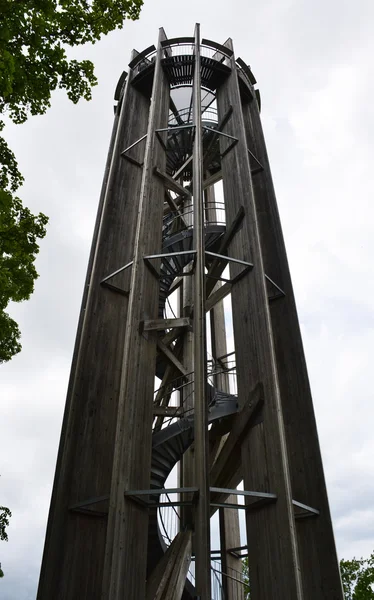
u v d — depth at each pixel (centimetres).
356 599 1938
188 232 1102
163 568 790
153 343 872
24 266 838
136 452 733
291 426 952
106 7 703
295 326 1051
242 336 906
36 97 700
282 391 1001
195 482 670
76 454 861
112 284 1083
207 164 1466
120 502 658
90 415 911
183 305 1367
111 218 1170
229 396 966
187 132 1373
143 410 784
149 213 1009
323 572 791
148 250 966
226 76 1404
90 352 980
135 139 1350
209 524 633
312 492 864
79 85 720
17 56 657
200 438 698
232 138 1182
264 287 904
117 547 623
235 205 1096
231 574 1148
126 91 1420
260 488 737
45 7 638
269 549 683
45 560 764
